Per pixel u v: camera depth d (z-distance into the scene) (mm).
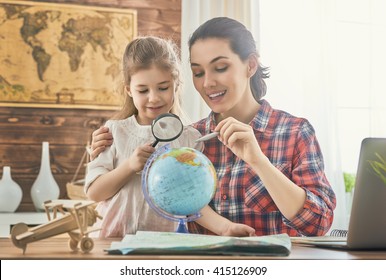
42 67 3186
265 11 3637
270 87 3617
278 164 1674
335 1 3693
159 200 1162
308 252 1060
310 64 3654
